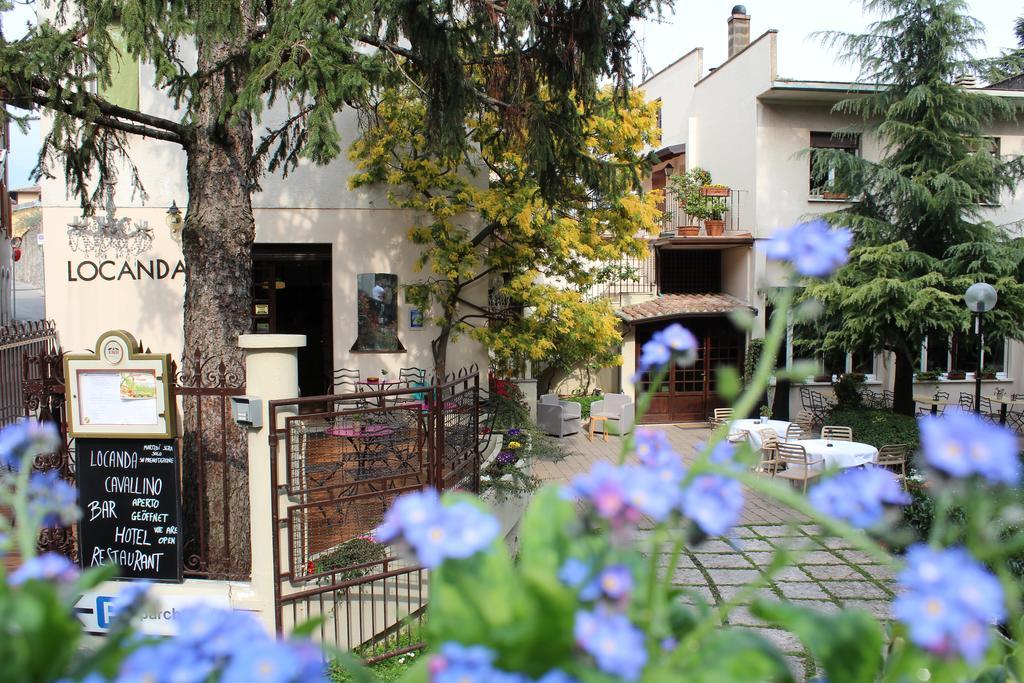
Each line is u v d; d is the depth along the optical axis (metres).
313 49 4.47
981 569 0.87
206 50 5.47
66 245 9.43
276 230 9.93
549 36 6.46
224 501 4.59
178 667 0.89
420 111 8.55
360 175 9.48
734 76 16.31
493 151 8.42
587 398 15.77
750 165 15.77
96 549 4.50
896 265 12.90
